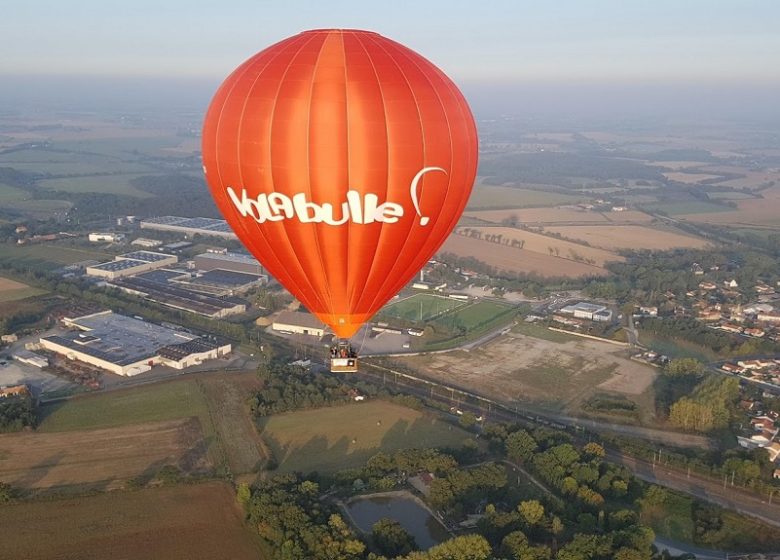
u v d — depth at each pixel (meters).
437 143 42.94
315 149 41.50
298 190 42.75
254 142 42.50
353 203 43.00
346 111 41.28
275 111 41.72
